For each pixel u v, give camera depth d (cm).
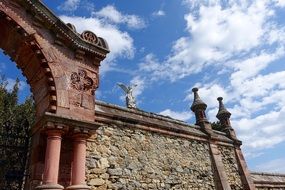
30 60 725
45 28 736
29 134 743
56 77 710
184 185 1081
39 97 730
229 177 1316
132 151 977
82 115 722
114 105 1046
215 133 1406
